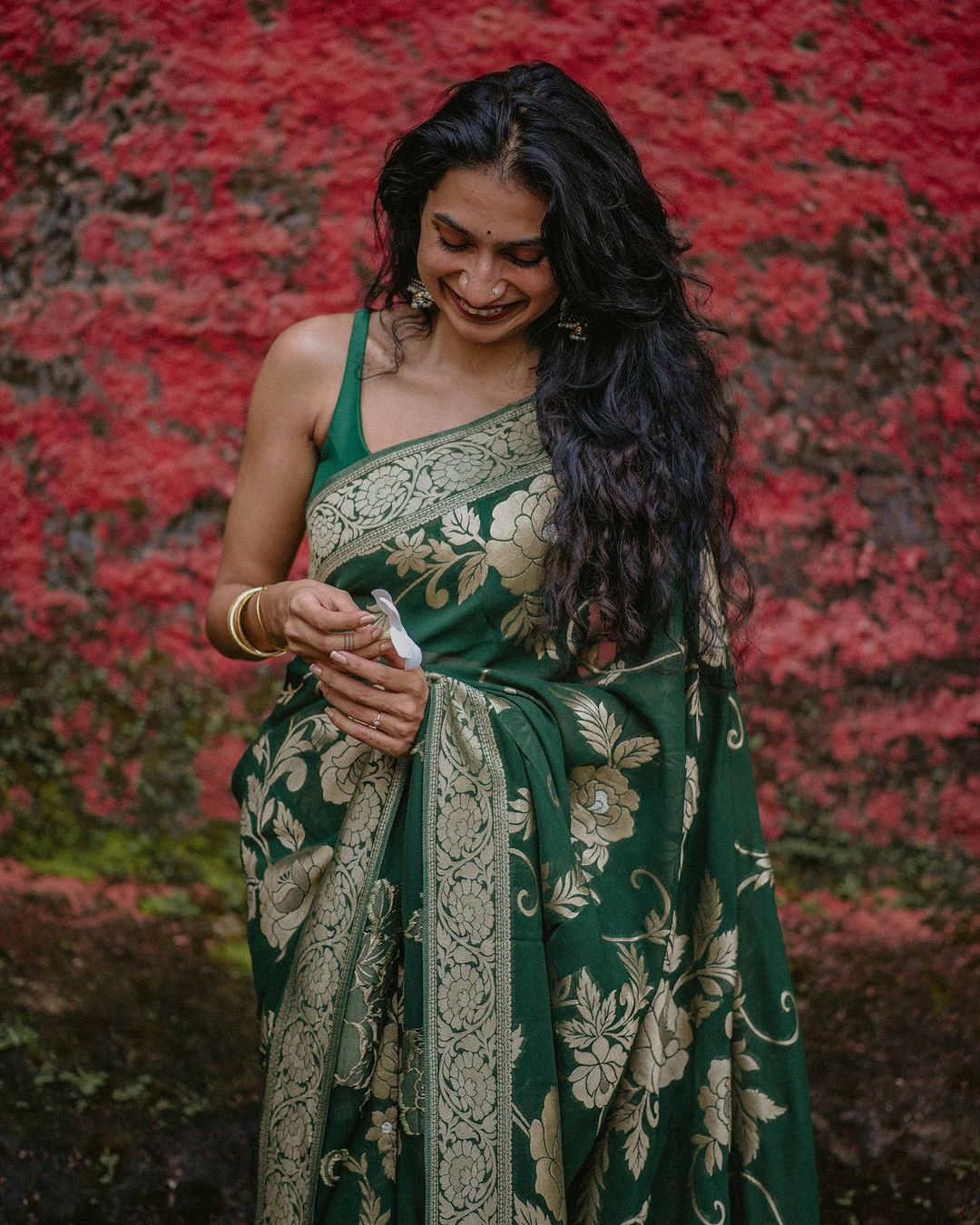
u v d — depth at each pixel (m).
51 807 3.58
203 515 3.63
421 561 1.87
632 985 1.91
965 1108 2.91
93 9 3.56
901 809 3.61
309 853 1.89
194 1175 2.66
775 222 3.57
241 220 3.57
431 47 3.51
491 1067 1.79
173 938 3.32
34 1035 2.95
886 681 3.64
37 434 3.62
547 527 1.88
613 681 1.97
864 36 3.54
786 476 3.61
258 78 3.54
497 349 1.95
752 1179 2.09
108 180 3.59
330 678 1.79
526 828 1.83
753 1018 2.11
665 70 3.51
